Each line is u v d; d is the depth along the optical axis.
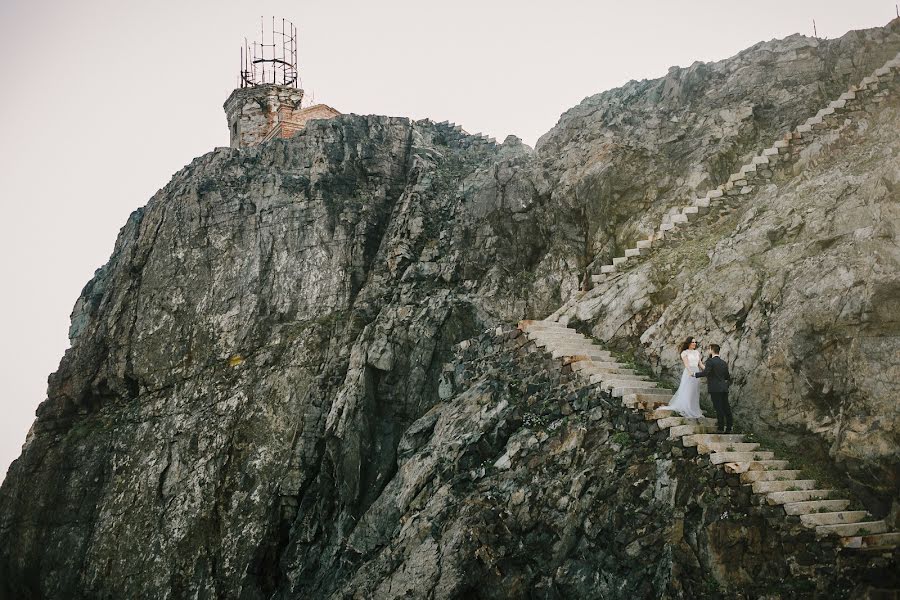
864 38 24.42
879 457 12.73
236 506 23.23
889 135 18.69
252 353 26.42
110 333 29.06
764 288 16.28
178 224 29.52
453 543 15.74
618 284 19.92
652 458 14.55
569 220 24.56
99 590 24.00
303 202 28.55
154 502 24.56
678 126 25.11
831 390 14.16
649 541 13.59
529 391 17.98
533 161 26.69
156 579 23.14
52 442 28.41
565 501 15.09
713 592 12.58
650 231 22.58
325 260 27.42
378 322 23.91
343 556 19.28
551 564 14.67
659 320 17.94
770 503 12.66
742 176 20.72
